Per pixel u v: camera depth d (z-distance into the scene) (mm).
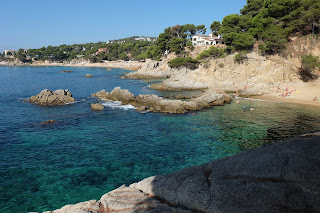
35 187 19344
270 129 34000
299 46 72188
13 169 22172
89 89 75375
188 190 9500
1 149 26672
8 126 34969
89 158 24844
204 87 74750
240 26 99875
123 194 11273
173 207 9531
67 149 27062
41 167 22688
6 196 18062
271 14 78125
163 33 130000
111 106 48906
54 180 20422
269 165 8562
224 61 78438
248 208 7738
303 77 64562
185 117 40938
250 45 80625
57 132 32750
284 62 67188
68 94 56719
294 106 48156
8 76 123062
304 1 71562
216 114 42812
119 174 21609
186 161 24344
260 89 62438
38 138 30328
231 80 74562
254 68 70188
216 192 8734
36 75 129750
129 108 47344
